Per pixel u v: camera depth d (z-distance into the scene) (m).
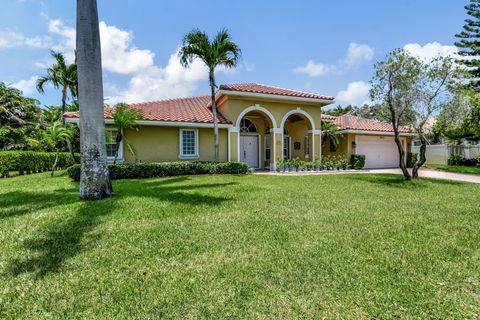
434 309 2.77
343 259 3.95
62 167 19.84
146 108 18.62
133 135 16.12
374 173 17.44
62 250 4.32
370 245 4.52
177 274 3.51
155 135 16.62
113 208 7.09
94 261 3.91
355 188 10.85
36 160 17.48
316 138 19.91
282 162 18.17
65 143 18.31
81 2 8.12
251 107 18.33
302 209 7.07
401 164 14.16
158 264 3.81
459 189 10.96
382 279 3.37
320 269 3.63
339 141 22.94
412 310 2.76
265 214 6.53
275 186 11.12
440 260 3.94
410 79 13.05
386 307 2.81
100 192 8.38
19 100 26.28
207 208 7.12
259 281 3.32
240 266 3.73
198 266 3.74
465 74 13.00
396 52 13.18
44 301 2.93
